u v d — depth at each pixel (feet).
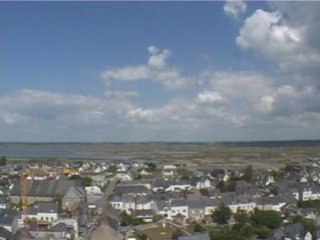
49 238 603.26
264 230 634.43
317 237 611.88
